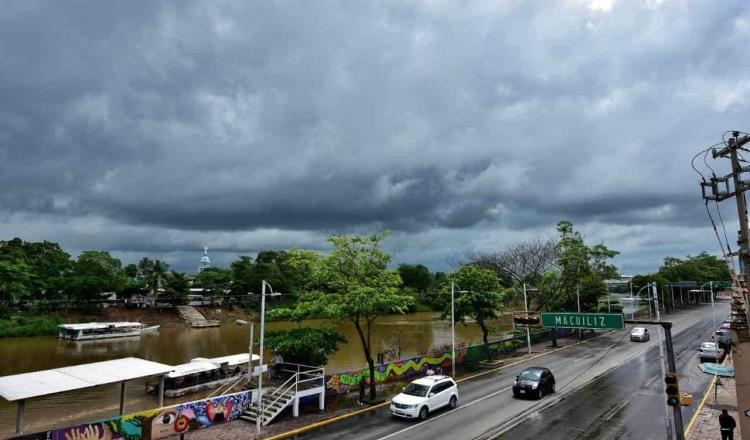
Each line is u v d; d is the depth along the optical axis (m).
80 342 68.25
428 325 83.81
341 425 23.09
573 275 56.16
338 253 28.55
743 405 14.40
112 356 55.47
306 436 21.45
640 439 20.67
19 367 48.16
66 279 86.88
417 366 34.78
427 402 24.27
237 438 21.11
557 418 23.89
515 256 67.00
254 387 28.77
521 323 25.47
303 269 42.31
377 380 31.64
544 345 50.59
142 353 57.84
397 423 23.30
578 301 56.59
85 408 31.39
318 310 27.86
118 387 37.56
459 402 27.25
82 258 97.12
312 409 25.78
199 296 105.38
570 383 32.00
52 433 17.89
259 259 117.81
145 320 91.75
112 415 29.69
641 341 52.66
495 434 21.50
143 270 101.62
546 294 57.56
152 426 20.64
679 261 125.19
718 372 25.84
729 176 15.21
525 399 27.78
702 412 24.58
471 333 70.38
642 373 35.22
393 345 47.97
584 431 21.83
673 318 80.94
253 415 23.80
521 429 22.17
